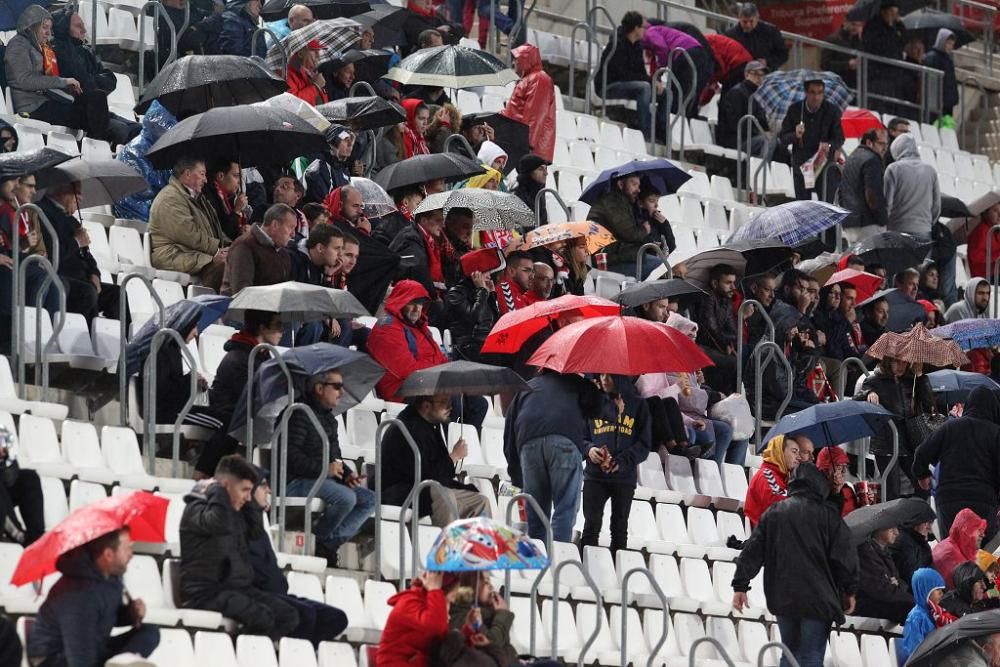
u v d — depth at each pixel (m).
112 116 67.94
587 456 54.47
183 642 41.44
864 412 58.47
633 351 52.25
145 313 56.47
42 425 47.12
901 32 104.88
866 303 73.25
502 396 59.53
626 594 49.81
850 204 82.25
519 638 50.59
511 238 65.62
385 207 60.91
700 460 61.19
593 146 85.31
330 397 48.97
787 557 50.97
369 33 76.00
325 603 44.84
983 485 60.12
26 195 53.03
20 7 65.94
